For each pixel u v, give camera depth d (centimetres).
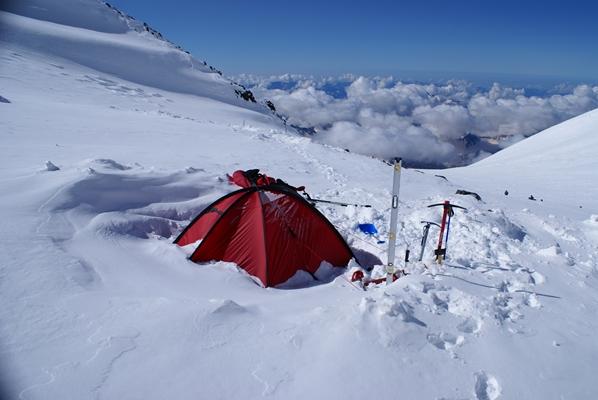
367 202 1048
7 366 299
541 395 349
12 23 6556
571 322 472
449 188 1638
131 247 589
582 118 5588
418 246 729
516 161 4572
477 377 358
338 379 328
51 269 443
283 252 614
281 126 6469
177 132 1986
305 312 435
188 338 353
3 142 1186
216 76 9081
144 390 294
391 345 375
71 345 329
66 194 639
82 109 2277
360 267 654
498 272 583
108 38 8469
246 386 311
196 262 601
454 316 450
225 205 662
